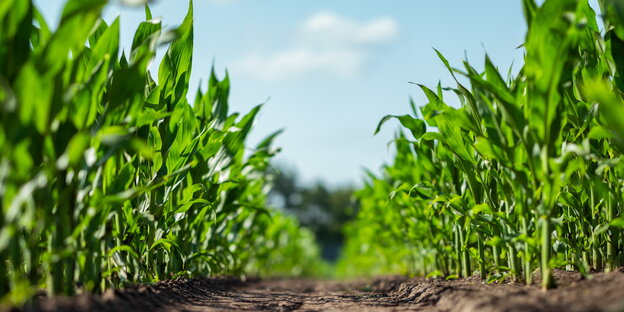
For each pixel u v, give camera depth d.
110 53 2.19
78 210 1.97
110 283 2.39
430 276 4.52
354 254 11.14
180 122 3.02
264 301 3.21
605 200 2.60
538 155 2.20
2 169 1.64
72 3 1.76
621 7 2.02
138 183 2.82
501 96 2.17
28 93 1.64
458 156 2.84
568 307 1.72
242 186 4.04
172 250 3.34
